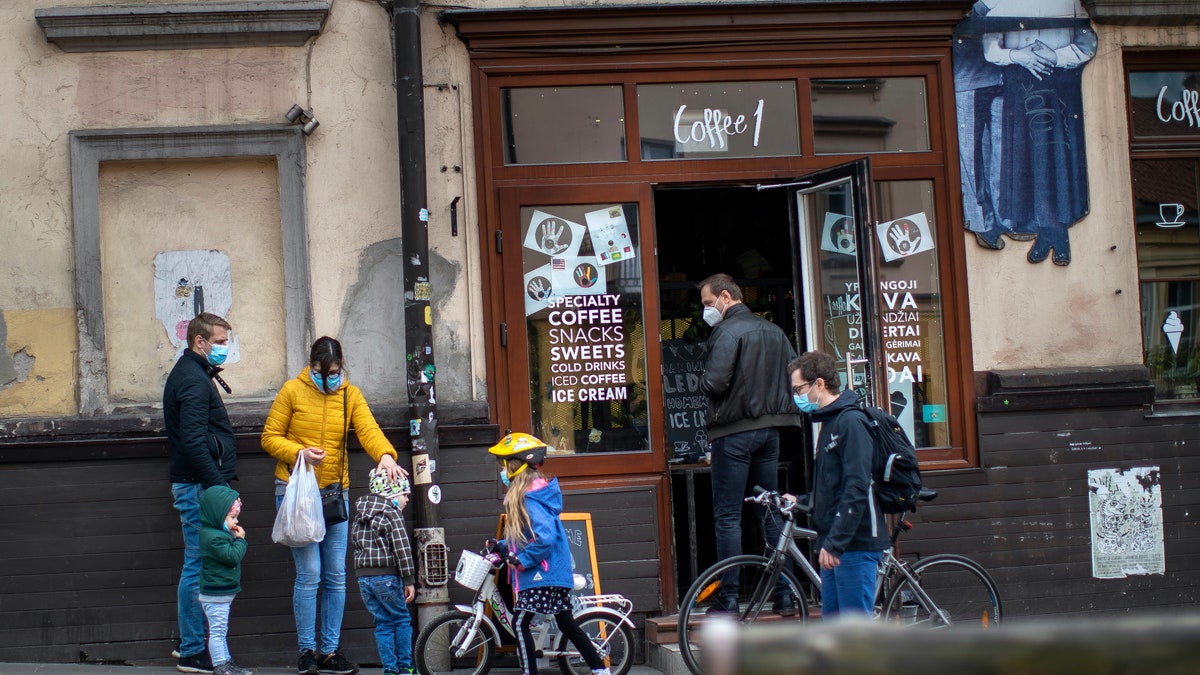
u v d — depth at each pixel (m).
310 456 6.42
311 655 6.49
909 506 5.59
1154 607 7.68
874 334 6.96
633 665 7.11
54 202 7.04
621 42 7.44
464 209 7.27
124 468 6.91
